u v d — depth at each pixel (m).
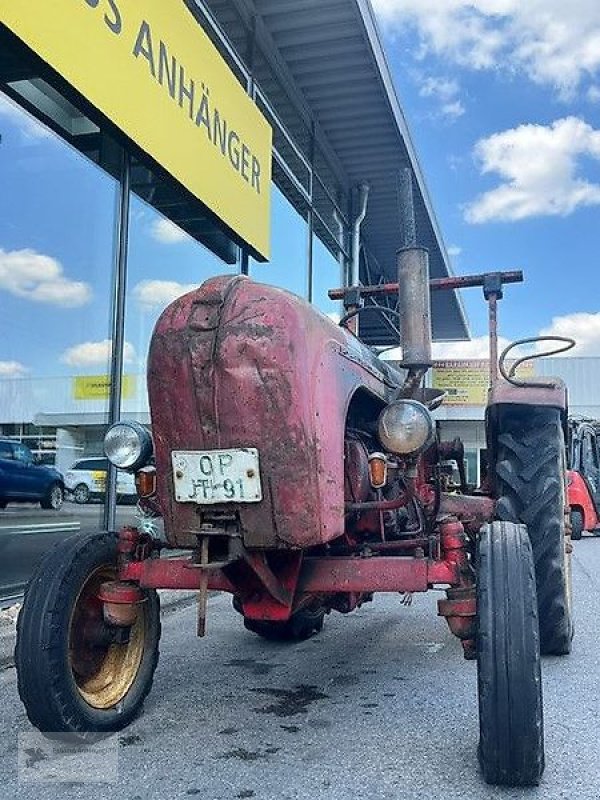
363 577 2.88
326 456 2.71
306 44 7.98
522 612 2.51
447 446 4.91
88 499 5.55
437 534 3.24
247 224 6.98
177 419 2.68
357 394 3.28
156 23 5.30
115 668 3.20
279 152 8.81
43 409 5.18
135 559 3.08
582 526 13.02
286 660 4.23
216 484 2.64
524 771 2.45
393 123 9.44
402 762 2.72
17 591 4.96
